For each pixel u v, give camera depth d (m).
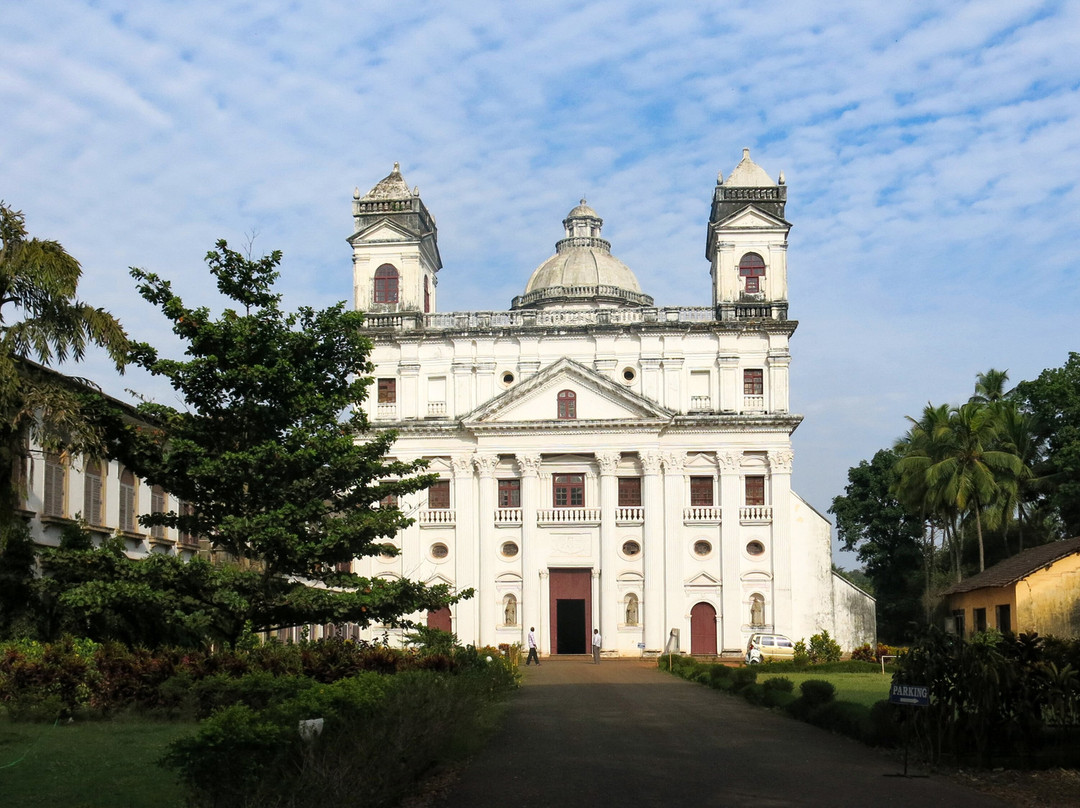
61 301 28.41
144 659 28.16
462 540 70.00
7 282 28.11
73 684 27.14
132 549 40.66
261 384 32.75
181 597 30.83
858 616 68.81
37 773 19.44
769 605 68.44
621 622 69.00
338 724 18.50
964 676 21.05
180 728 25.06
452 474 70.81
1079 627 45.41
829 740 24.84
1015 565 50.22
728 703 34.38
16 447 28.48
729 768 20.75
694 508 69.19
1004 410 70.50
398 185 74.12
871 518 88.62
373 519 33.16
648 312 72.19
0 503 28.44
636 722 28.56
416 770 19.02
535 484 70.12
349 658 30.94
